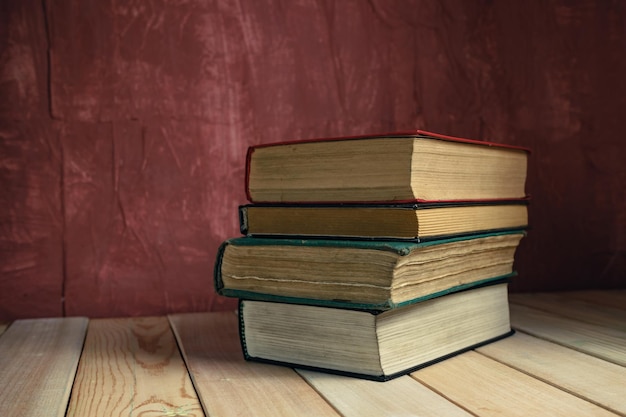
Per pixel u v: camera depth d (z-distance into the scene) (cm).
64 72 101
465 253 79
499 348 81
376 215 73
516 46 113
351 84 109
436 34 112
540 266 114
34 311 101
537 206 114
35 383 72
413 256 71
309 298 74
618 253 115
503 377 72
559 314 97
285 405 66
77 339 89
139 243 104
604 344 82
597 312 98
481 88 113
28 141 100
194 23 105
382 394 68
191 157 105
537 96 114
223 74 105
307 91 108
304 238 77
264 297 77
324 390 69
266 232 79
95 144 102
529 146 114
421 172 73
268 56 107
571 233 115
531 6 114
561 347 81
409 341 74
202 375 74
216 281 80
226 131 106
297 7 108
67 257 102
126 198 103
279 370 75
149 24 103
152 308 104
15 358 81
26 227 101
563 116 115
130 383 72
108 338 90
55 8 101
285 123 107
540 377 72
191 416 65
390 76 110
